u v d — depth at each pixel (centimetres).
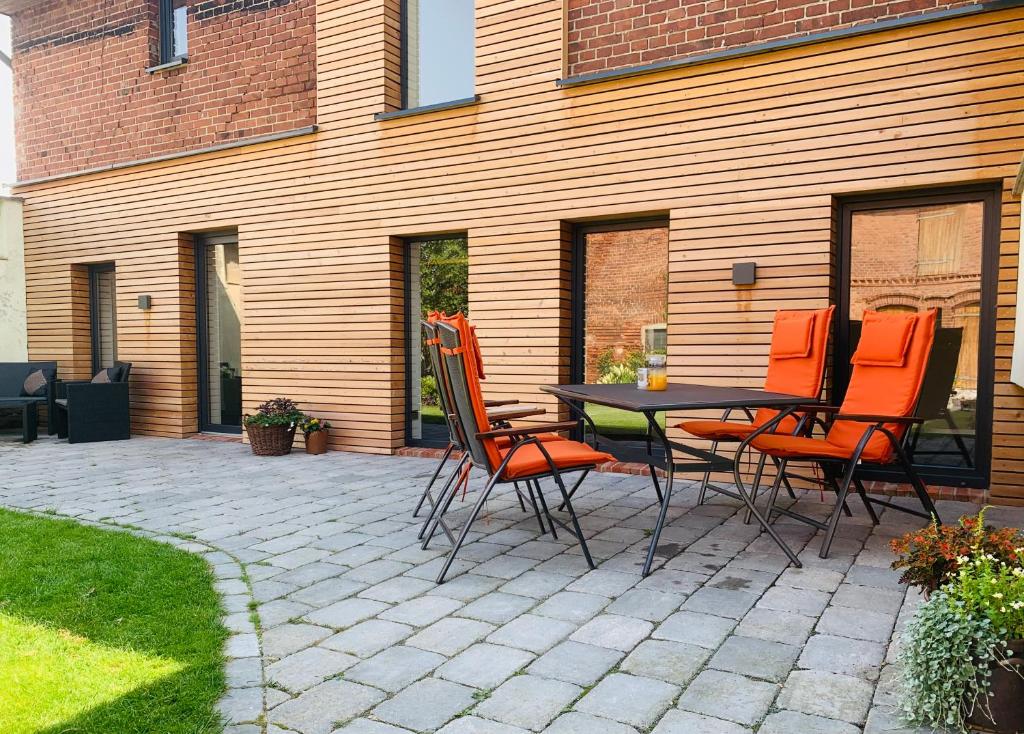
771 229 532
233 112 813
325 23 729
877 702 213
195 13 832
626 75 579
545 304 627
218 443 802
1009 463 464
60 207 938
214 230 835
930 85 477
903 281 513
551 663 241
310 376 754
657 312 608
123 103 894
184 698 214
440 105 661
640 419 627
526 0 624
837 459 364
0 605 292
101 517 455
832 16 519
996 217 479
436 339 370
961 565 209
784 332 466
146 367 874
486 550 377
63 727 197
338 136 726
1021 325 427
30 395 858
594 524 429
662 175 572
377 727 201
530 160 629
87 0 912
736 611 286
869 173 498
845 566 342
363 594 312
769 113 530
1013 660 188
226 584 322
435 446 720
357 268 721
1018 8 452
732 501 491
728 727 199
